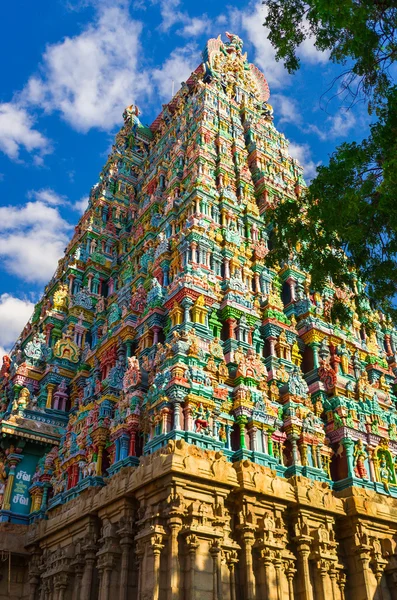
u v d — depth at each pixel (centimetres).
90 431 3134
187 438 2589
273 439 2969
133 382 3020
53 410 3769
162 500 2266
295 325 3753
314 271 2134
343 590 2550
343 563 2642
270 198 4678
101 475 2958
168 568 2119
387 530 2767
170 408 2686
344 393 3366
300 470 2903
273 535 2431
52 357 4103
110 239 5269
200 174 4288
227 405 2923
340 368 3581
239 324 3400
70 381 4022
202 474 2297
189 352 2930
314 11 1831
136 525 2339
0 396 4288
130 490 2388
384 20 1725
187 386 2733
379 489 3025
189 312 3259
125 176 5988
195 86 5819
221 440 2791
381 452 3225
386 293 2011
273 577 2338
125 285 4288
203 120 4878
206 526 2225
